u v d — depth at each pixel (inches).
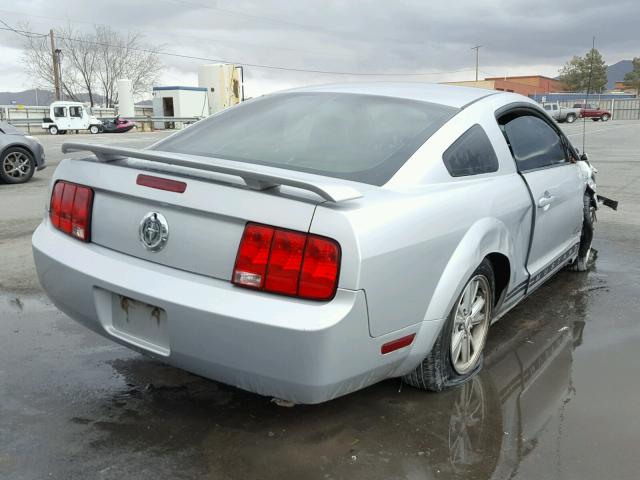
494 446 96.8
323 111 120.6
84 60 2581.2
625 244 238.4
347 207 86.4
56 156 629.9
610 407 110.2
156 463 90.7
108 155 104.4
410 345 97.7
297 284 83.4
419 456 93.7
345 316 83.0
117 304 99.2
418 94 127.0
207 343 87.3
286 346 82.5
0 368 121.7
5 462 90.0
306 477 88.0
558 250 160.2
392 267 88.9
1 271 192.1
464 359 116.7
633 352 135.6
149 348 95.2
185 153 115.2
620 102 2224.4
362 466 90.9
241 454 93.4
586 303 168.2
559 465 92.2
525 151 140.9
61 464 90.0
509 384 118.6
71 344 134.6
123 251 98.8
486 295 119.6
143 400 109.5
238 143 115.4
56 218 108.9
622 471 91.0
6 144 406.6
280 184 83.0
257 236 85.0
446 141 111.5
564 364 128.9
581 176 171.8
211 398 110.3
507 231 119.9
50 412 104.8
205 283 88.6
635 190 390.6
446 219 100.8
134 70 2662.4
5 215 291.3
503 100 136.9
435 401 110.4
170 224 92.8
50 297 110.2
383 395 112.0
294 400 88.3
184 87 1550.2
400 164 103.7
